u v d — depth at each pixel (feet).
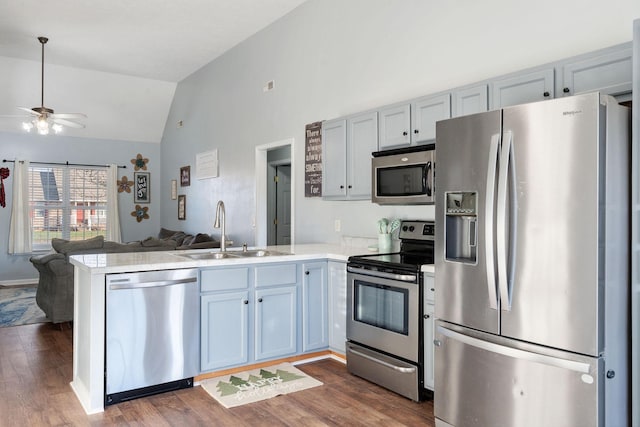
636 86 6.43
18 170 26.61
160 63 23.54
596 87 8.14
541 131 7.02
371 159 12.47
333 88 15.29
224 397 10.17
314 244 15.44
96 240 17.21
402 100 12.92
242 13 17.35
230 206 21.61
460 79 11.42
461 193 8.22
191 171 25.85
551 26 9.64
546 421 6.94
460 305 8.23
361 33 14.25
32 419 9.15
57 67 23.90
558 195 6.83
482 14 10.94
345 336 12.23
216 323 11.09
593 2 9.00
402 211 12.78
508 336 7.44
